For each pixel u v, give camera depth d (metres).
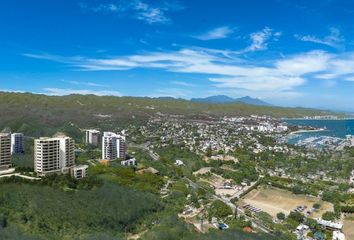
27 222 187.12
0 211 187.75
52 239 179.75
